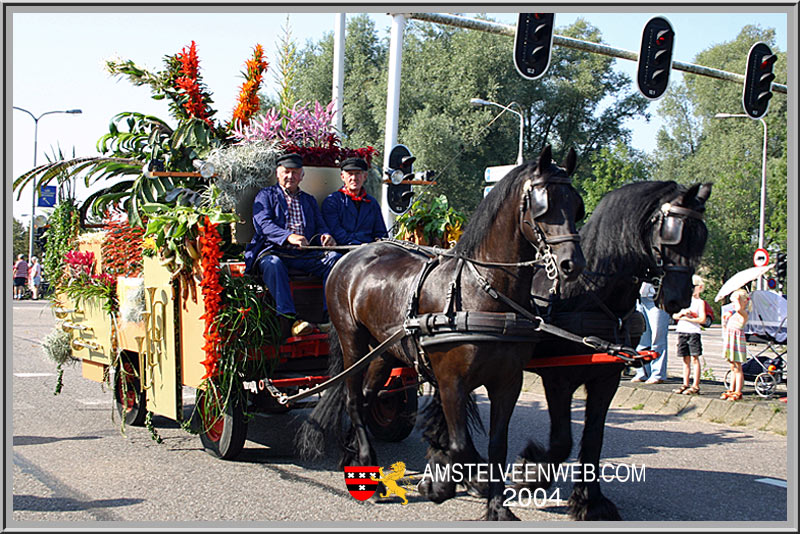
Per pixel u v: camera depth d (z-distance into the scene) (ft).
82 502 16.96
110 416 27.45
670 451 22.65
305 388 20.15
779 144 133.90
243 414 20.07
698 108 153.38
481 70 107.34
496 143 107.65
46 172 26.61
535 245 14.02
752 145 130.82
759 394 29.71
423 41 115.24
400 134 104.47
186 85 24.13
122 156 25.85
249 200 22.04
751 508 17.08
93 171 25.70
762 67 37.47
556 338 16.14
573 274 13.32
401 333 16.35
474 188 105.29
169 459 21.04
